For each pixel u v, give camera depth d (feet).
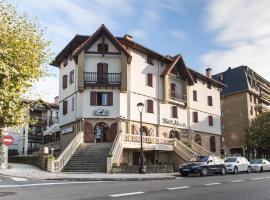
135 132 115.85
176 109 134.41
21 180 56.75
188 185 51.16
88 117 110.52
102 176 68.49
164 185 50.65
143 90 121.29
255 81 217.97
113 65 114.73
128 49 117.50
